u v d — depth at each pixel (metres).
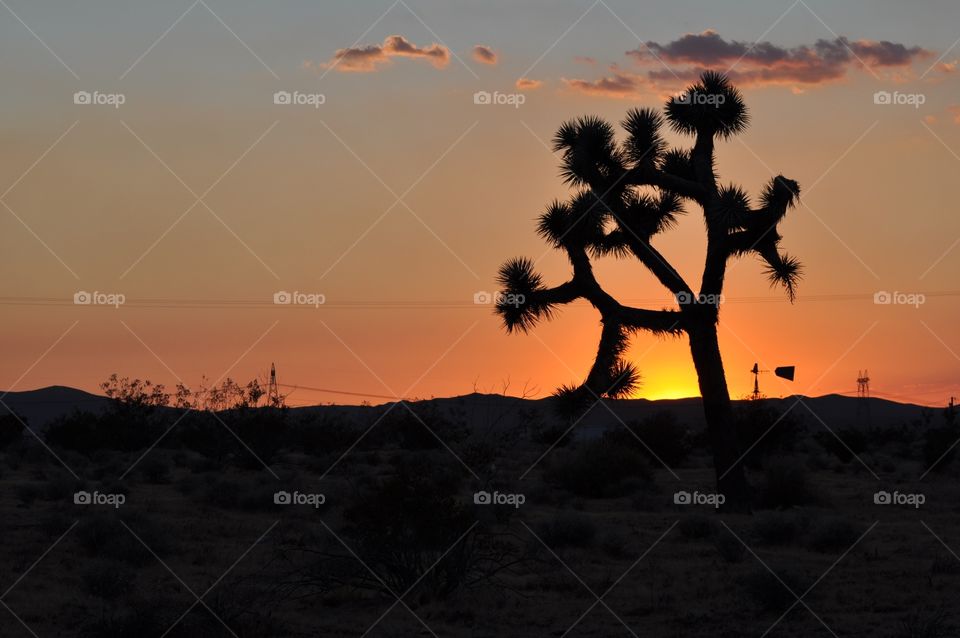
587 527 22.56
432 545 16.47
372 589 16.53
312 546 21.33
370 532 16.44
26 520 26.38
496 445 23.39
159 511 29.03
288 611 15.65
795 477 32.72
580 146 28.30
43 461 53.62
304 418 60.50
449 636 14.31
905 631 14.30
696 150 29.17
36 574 18.55
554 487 38.84
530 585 17.86
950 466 52.19
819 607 16.11
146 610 14.20
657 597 16.88
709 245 28.06
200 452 50.97
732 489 28.53
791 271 28.89
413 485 16.70
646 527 26.31
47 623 14.79
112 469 46.00
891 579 18.47
